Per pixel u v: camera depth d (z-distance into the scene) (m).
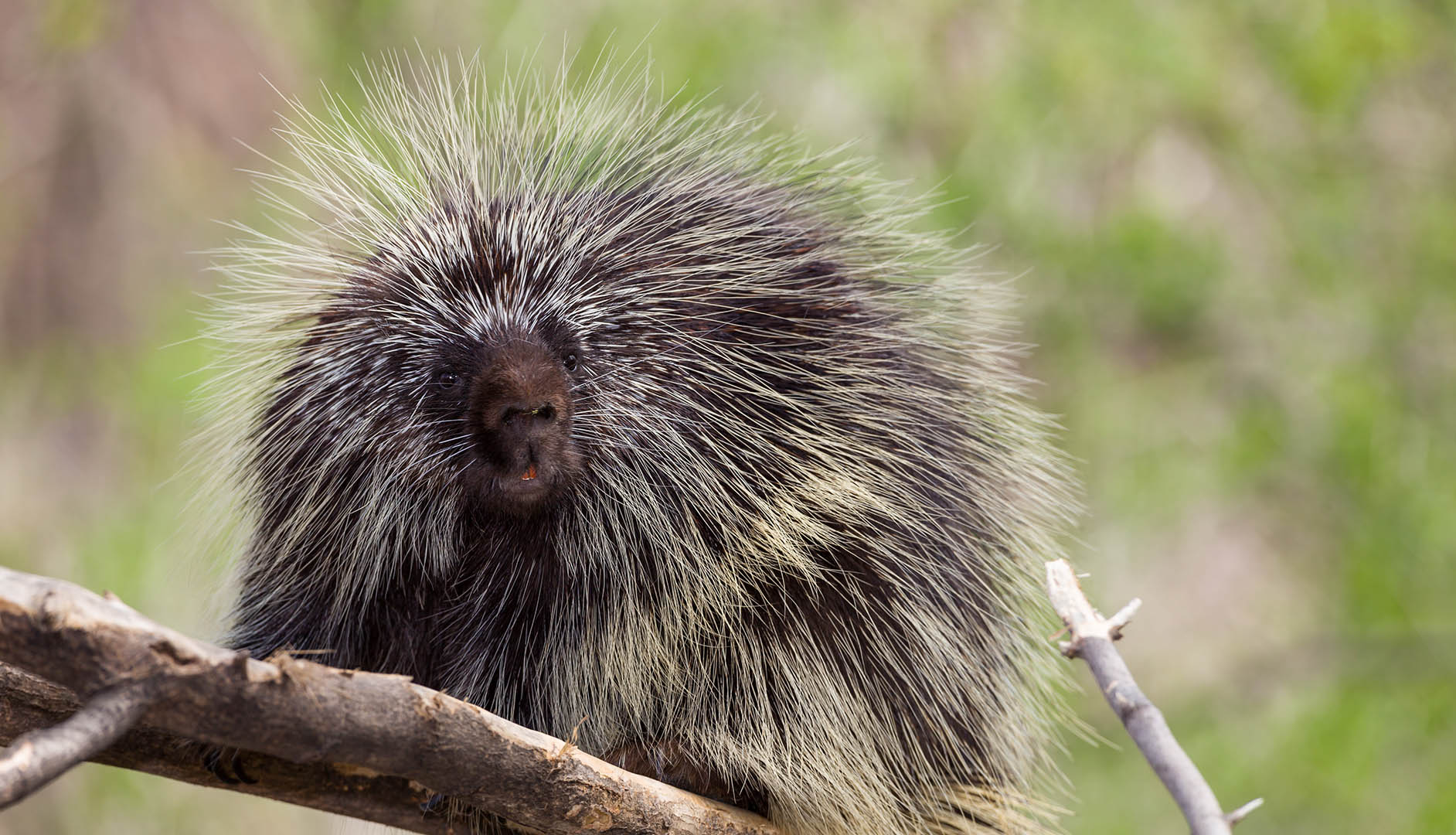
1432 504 10.87
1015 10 10.80
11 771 2.71
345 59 11.07
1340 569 11.34
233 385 5.55
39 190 10.70
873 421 5.47
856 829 5.14
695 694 5.19
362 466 5.19
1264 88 11.39
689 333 5.37
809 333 5.54
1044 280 10.73
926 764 5.28
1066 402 10.90
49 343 10.56
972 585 5.50
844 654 5.23
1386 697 10.85
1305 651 11.09
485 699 5.30
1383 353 11.45
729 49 10.18
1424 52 11.65
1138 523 10.98
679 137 6.29
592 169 5.91
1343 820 10.63
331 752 3.41
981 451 5.75
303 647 5.20
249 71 11.15
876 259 6.12
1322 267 11.40
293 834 10.15
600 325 5.25
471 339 5.12
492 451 4.99
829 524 5.30
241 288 5.70
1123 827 10.60
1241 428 11.00
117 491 10.21
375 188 5.89
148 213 10.87
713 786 5.00
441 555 5.25
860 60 10.28
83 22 10.42
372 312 5.27
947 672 5.36
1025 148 10.56
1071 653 3.52
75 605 2.93
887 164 10.27
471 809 4.39
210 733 3.18
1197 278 10.73
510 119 6.15
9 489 10.09
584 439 5.22
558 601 5.29
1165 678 11.52
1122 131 10.90
